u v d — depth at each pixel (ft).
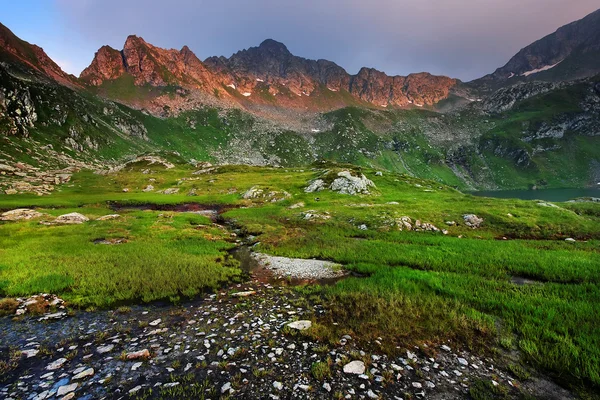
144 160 493.36
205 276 66.44
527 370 32.73
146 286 58.13
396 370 31.91
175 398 27.07
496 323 43.68
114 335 39.96
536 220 135.44
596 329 39.42
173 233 115.75
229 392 28.04
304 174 353.51
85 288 56.24
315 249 96.27
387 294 53.78
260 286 63.36
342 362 32.96
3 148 399.24
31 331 40.32
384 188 275.80
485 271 70.90
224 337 39.27
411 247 95.86
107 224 127.44
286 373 31.17
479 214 143.33
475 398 27.66
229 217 171.22
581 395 28.45
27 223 122.42
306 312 47.83
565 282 64.85
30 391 27.63
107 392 27.78
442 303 49.49
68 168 428.56
